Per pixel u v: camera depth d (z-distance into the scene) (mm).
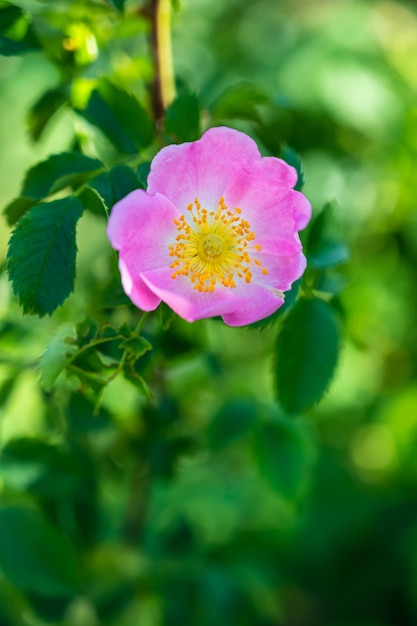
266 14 782
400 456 846
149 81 447
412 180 759
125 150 419
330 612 814
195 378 493
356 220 739
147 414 470
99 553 494
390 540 828
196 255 396
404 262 809
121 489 575
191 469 671
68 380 402
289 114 469
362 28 759
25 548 433
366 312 763
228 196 396
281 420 498
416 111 752
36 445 450
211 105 451
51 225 391
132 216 380
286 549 806
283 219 397
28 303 387
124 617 521
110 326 399
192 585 511
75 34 429
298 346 424
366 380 796
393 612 814
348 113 716
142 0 448
